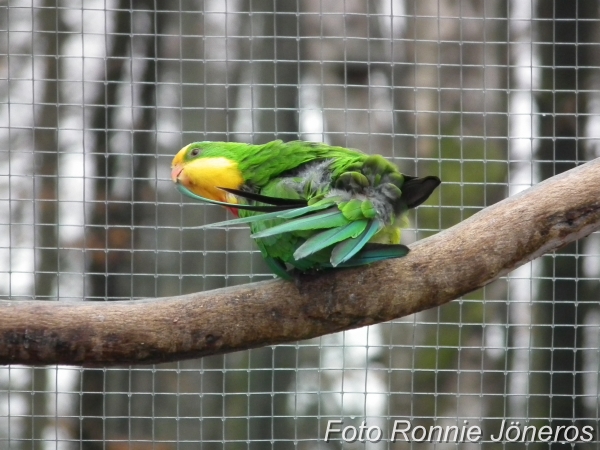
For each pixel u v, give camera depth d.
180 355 6.12
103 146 11.48
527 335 11.22
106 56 9.22
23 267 11.23
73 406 11.35
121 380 11.27
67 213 11.41
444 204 11.40
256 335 6.13
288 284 6.17
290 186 6.37
